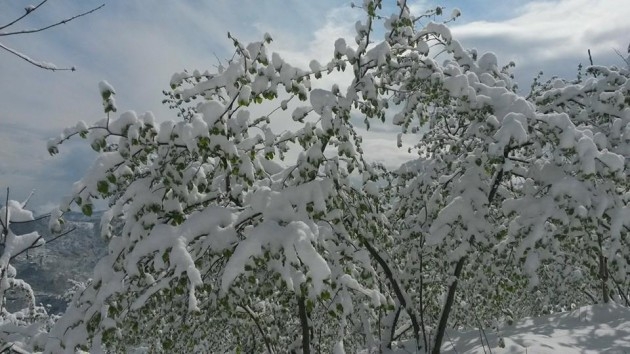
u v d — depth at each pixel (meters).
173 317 4.61
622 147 5.55
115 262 3.92
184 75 4.80
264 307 5.86
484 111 5.47
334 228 4.46
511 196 6.32
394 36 5.77
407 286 6.26
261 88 4.05
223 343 6.57
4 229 3.53
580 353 4.79
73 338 3.74
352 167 4.63
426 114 6.54
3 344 4.04
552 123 4.96
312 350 5.85
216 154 4.06
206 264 4.50
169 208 4.04
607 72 5.99
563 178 5.04
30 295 5.87
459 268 5.71
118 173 3.82
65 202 3.63
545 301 8.11
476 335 6.31
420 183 6.57
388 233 6.02
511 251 5.54
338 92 4.33
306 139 4.39
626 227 5.12
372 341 5.77
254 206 3.88
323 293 3.32
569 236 5.16
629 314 6.09
